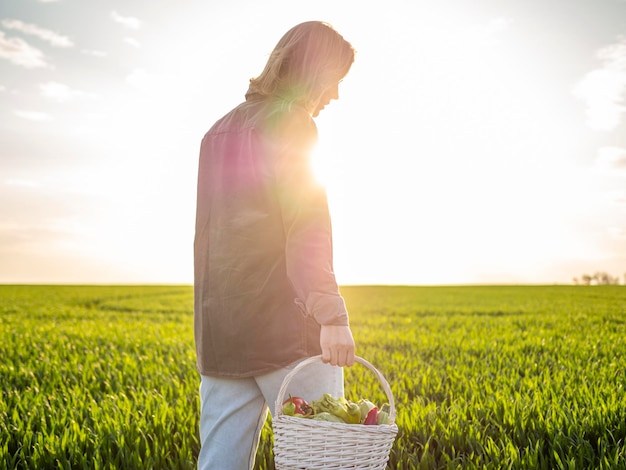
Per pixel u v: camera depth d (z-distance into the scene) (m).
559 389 7.58
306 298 3.01
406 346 13.06
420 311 24.11
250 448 3.38
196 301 3.43
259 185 3.19
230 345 3.23
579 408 6.47
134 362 10.28
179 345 12.80
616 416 6.04
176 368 9.74
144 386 8.47
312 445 2.95
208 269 3.33
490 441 5.32
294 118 3.16
